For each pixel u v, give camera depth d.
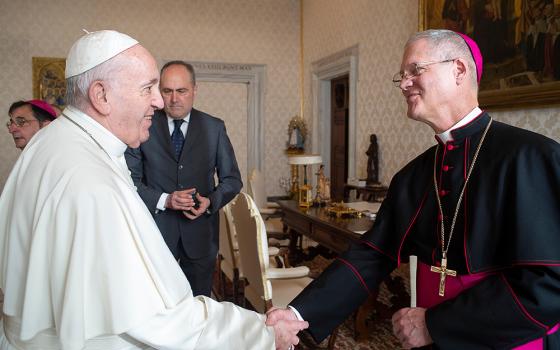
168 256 1.36
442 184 1.53
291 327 1.64
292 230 5.01
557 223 1.28
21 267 1.29
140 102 1.39
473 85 1.51
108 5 7.13
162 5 7.38
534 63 3.39
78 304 1.17
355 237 3.29
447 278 1.47
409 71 1.50
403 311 1.49
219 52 7.68
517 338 1.28
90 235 1.20
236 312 1.42
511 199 1.33
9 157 6.81
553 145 1.33
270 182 8.05
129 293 1.20
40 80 6.90
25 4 6.81
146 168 2.64
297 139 7.87
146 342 1.23
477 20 3.97
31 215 1.26
